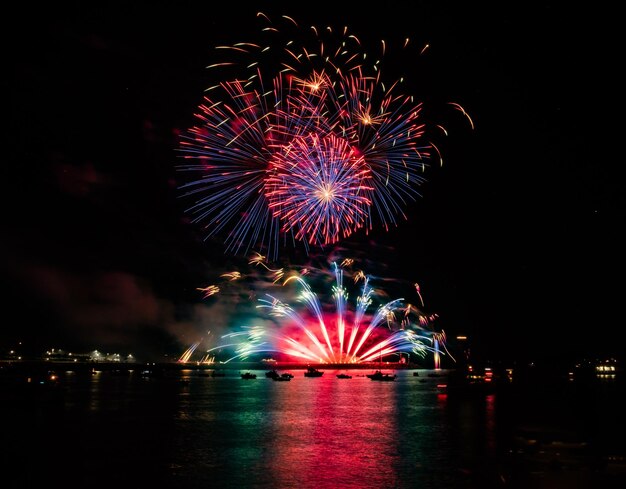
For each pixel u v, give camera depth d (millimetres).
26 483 29125
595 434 42156
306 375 158750
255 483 29156
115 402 71062
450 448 38000
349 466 32656
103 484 29000
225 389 98812
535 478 28594
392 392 91938
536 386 96625
